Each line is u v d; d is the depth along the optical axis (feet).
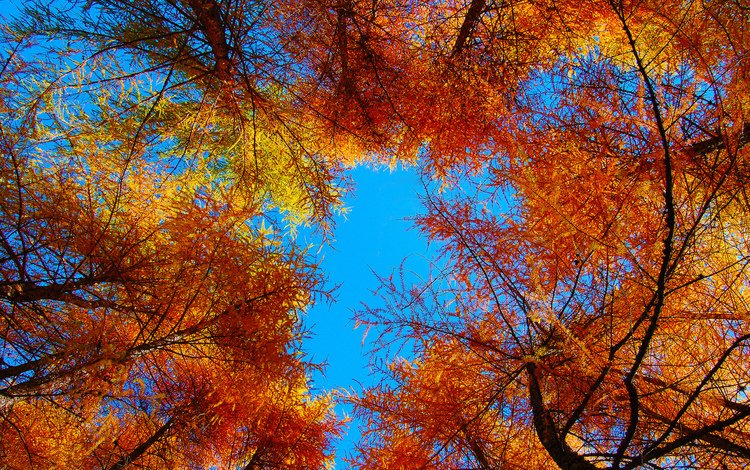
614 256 10.67
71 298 11.96
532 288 12.19
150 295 12.81
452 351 13.32
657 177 10.64
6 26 13.66
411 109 18.04
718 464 10.00
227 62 15.19
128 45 15.16
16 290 11.50
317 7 15.57
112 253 12.35
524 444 12.98
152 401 12.93
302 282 13.79
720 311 10.76
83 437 12.36
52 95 14.17
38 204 11.55
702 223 10.52
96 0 13.69
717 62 10.52
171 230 12.82
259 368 13.25
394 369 14.30
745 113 9.74
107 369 11.03
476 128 16.89
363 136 19.24
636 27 14.07
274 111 17.24
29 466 11.67
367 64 17.11
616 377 11.33
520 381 12.75
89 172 14.65
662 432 11.18
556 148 12.36
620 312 11.27
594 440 11.89
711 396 10.52
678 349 11.39
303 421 17.75
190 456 15.28
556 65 14.88
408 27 17.72
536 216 11.69
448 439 12.44
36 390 10.80
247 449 17.08
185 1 14.49
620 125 11.30
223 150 20.84
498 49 16.40
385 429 14.03
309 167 18.74
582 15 15.08
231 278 13.10
